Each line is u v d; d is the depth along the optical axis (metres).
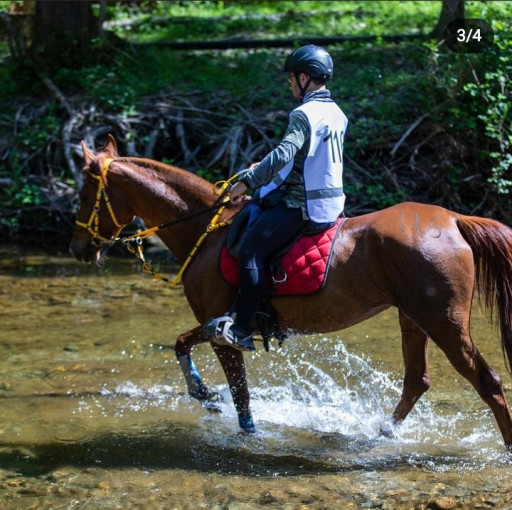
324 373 6.80
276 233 5.05
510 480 4.78
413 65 13.18
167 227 5.64
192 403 6.27
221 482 4.92
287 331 5.28
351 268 5.01
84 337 7.81
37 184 12.10
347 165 11.66
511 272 4.92
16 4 14.72
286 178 5.05
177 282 5.62
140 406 6.22
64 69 13.21
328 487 4.80
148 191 5.61
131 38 15.94
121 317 8.41
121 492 4.83
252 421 5.64
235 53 14.41
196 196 5.57
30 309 8.70
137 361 7.20
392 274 4.91
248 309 5.05
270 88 12.87
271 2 18.08
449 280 4.79
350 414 5.97
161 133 12.19
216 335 5.07
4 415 6.07
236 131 11.87
